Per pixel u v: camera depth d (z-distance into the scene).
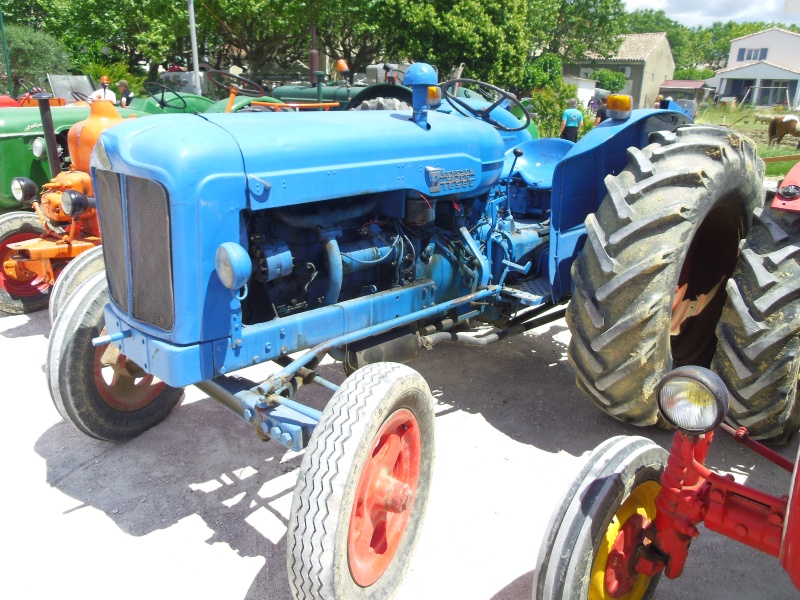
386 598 2.34
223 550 2.64
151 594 2.41
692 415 1.75
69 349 3.00
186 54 18.59
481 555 2.63
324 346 2.65
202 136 2.35
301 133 2.62
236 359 2.50
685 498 1.89
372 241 3.03
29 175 5.80
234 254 2.24
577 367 3.13
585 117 18.12
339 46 21.41
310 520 2.02
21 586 2.43
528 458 3.29
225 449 3.36
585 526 1.90
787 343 2.84
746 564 2.62
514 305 3.77
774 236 2.91
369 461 2.26
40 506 2.88
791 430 3.22
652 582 2.27
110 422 3.25
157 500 2.94
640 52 47.91
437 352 4.56
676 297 3.69
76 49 18.95
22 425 3.57
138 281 2.47
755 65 43.25
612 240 2.86
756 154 3.45
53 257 4.69
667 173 2.89
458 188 3.26
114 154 2.40
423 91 3.10
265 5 16.67
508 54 18.92
